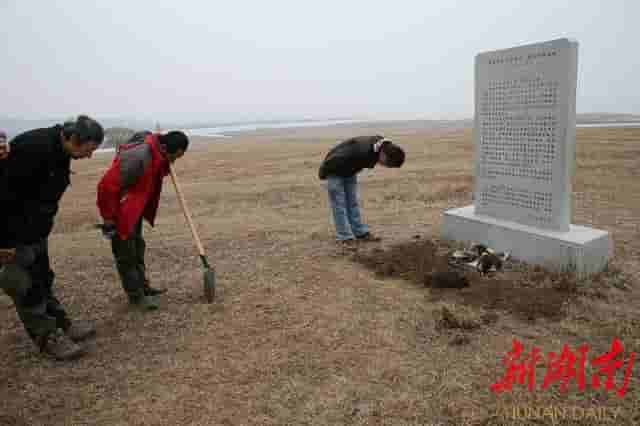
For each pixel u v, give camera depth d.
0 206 3.28
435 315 4.20
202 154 18.89
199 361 3.62
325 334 3.96
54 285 5.19
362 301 4.55
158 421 2.96
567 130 4.89
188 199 10.14
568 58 4.76
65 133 3.45
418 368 3.43
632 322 3.99
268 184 11.42
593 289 4.59
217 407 3.08
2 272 3.45
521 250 5.28
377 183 10.88
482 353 3.60
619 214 7.41
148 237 7.03
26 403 3.18
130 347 3.87
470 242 5.87
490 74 5.55
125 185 3.93
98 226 4.09
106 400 3.19
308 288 4.91
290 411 3.02
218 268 5.61
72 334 3.99
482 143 5.78
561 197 5.05
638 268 5.14
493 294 4.55
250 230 7.24
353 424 2.88
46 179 3.46
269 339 3.91
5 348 3.91
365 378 3.34
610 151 14.24
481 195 5.87
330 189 6.09
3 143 3.12
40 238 3.61
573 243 4.80
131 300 4.55
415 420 2.90
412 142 20.39
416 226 7.08
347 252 5.96
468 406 3.01
